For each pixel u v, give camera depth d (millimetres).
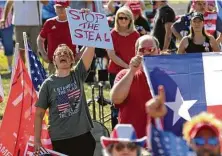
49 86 14656
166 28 25438
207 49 19297
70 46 21516
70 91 14641
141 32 25766
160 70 13734
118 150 10562
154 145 10898
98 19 15133
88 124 14875
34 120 15039
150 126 10914
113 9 30312
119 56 19344
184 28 24359
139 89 13578
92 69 25953
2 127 15961
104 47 15039
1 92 20891
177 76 13945
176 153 10820
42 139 15312
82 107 14766
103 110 21406
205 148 9844
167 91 13758
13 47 31219
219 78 14133
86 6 29750
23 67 15992
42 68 17031
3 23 30688
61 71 14727
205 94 14047
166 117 13703
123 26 19297
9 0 30609
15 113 15914
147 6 35062
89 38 15000
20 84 15938
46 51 22609
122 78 13398
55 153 14867
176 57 14023
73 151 14766
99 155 16062
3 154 15938
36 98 15898
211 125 9828
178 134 13602
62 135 14672
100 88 19953
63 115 14633
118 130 10680
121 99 13430
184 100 13883
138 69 13734
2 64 31812
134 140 10578
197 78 14094
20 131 15883
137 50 14000
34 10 29312
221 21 24438
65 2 21453
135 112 13594
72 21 15062
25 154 15820
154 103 10438
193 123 9977
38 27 29469
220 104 13984
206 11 24484
